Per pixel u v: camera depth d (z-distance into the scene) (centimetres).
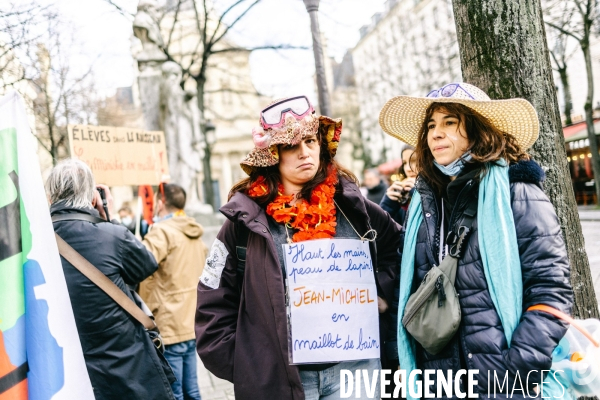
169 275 382
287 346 195
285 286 202
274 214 209
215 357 206
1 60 812
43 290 174
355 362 210
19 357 166
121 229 259
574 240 250
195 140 1195
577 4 1436
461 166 193
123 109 2266
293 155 210
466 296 180
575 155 1816
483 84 248
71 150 493
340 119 218
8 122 176
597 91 1736
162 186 418
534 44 244
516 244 175
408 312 188
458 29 260
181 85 1327
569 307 170
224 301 214
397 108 220
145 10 1138
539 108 243
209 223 1129
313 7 659
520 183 183
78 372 176
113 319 242
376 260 220
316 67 666
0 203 171
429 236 197
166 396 251
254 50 1326
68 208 250
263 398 196
